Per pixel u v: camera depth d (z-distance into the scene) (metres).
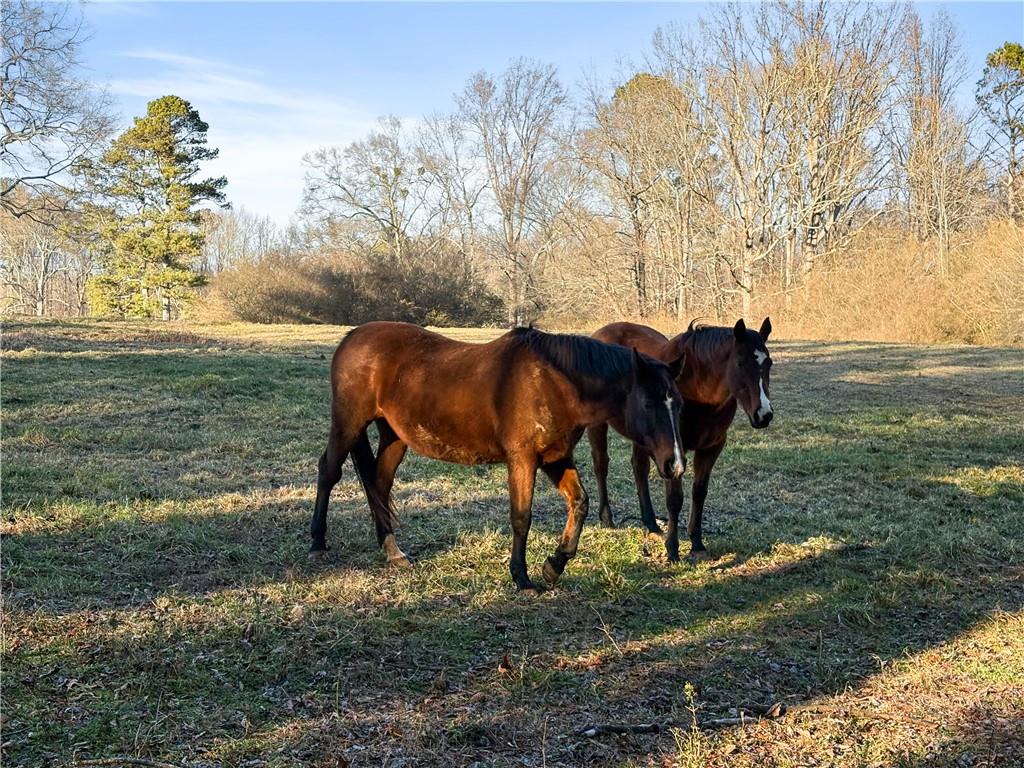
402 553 6.17
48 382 13.57
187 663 4.36
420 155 53.28
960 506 8.33
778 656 4.87
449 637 4.88
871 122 34.66
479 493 8.30
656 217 41.22
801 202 35.12
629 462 10.14
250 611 5.07
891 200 39.84
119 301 45.81
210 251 75.31
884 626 5.36
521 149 49.47
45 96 31.06
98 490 7.52
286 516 7.13
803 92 33.91
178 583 5.51
